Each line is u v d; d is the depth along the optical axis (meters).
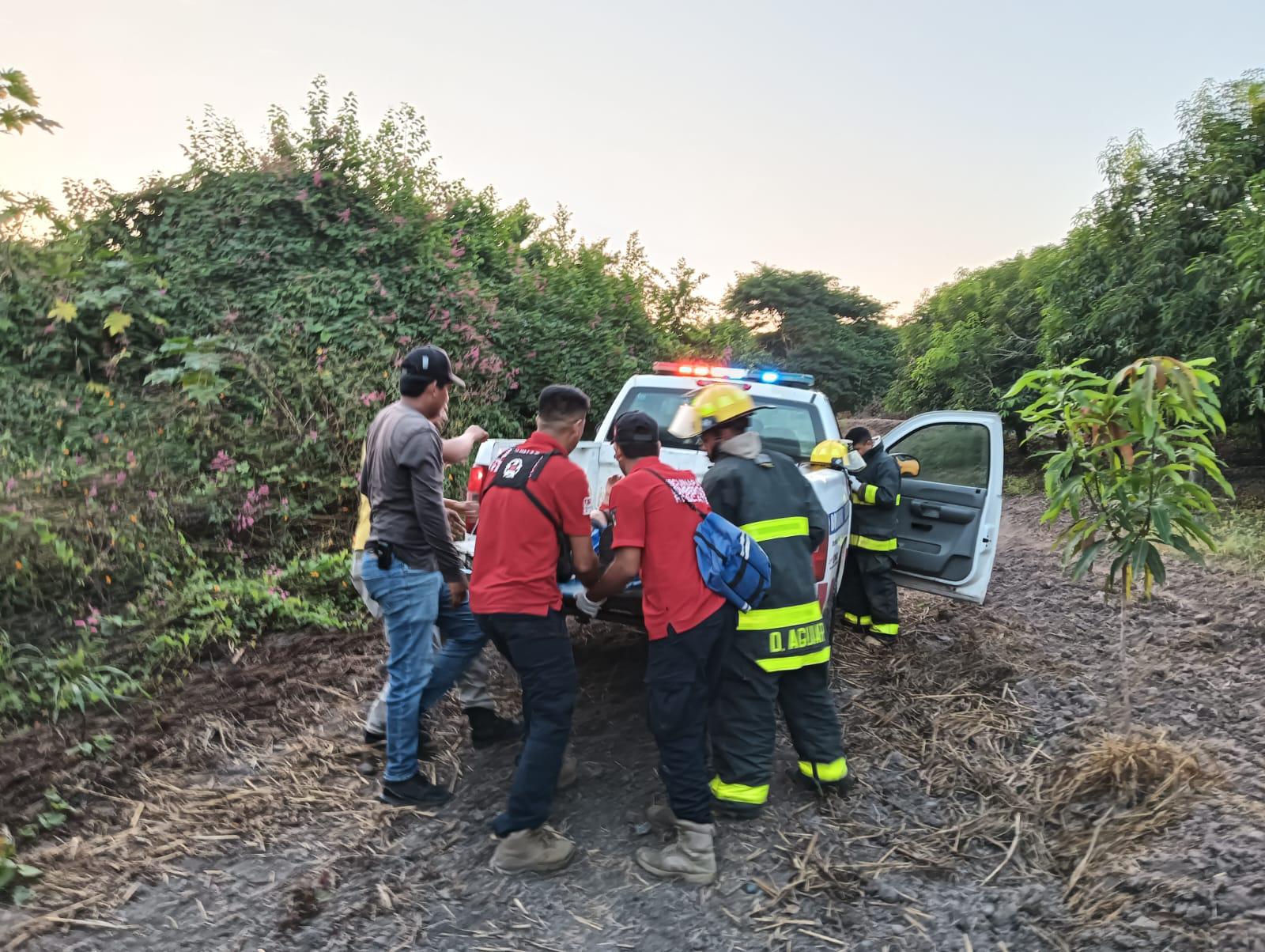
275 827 3.33
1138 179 13.85
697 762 3.11
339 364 6.85
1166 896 2.75
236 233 7.59
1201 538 3.73
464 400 7.82
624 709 4.48
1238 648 5.59
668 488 3.22
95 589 4.99
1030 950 2.69
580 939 2.78
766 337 56.72
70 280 6.37
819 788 3.65
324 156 8.30
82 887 2.92
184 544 5.41
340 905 2.89
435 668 3.62
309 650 5.00
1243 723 4.32
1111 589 3.98
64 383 6.20
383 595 3.43
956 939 2.77
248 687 4.49
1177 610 6.65
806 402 5.57
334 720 4.20
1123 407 3.72
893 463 5.53
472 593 3.19
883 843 3.35
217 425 6.28
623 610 3.97
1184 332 12.04
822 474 4.57
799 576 3.48
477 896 2.97
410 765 3.51
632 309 12.46
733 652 3.40
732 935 2.80
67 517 5.02
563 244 12.73
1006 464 20.03
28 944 2.64
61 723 3.99
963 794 3.74
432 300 8.20
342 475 6.36
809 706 3.65
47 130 4.19
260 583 5.34
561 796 3.64
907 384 24.98
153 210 7.95
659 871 3.09
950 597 5.61
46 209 5.18
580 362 10.11
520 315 9.41
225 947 2.68
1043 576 8.34
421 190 9.66
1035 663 5.36
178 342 6.08
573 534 3.16
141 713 4.14
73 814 3.34
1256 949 2.44
